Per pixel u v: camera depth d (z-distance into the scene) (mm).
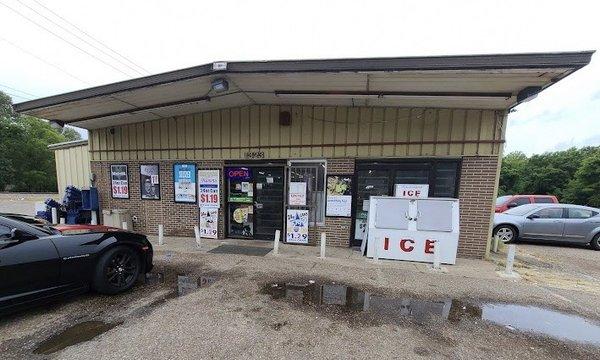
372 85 5535
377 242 6207
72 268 3797
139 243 4578
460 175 6629
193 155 8148
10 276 3258
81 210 8969
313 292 4480
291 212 7555
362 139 7066
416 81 5156
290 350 2977
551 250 8375
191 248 7059
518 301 4359
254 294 4359
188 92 6215
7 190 33750
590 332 3523
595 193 27922
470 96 5535
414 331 3422
